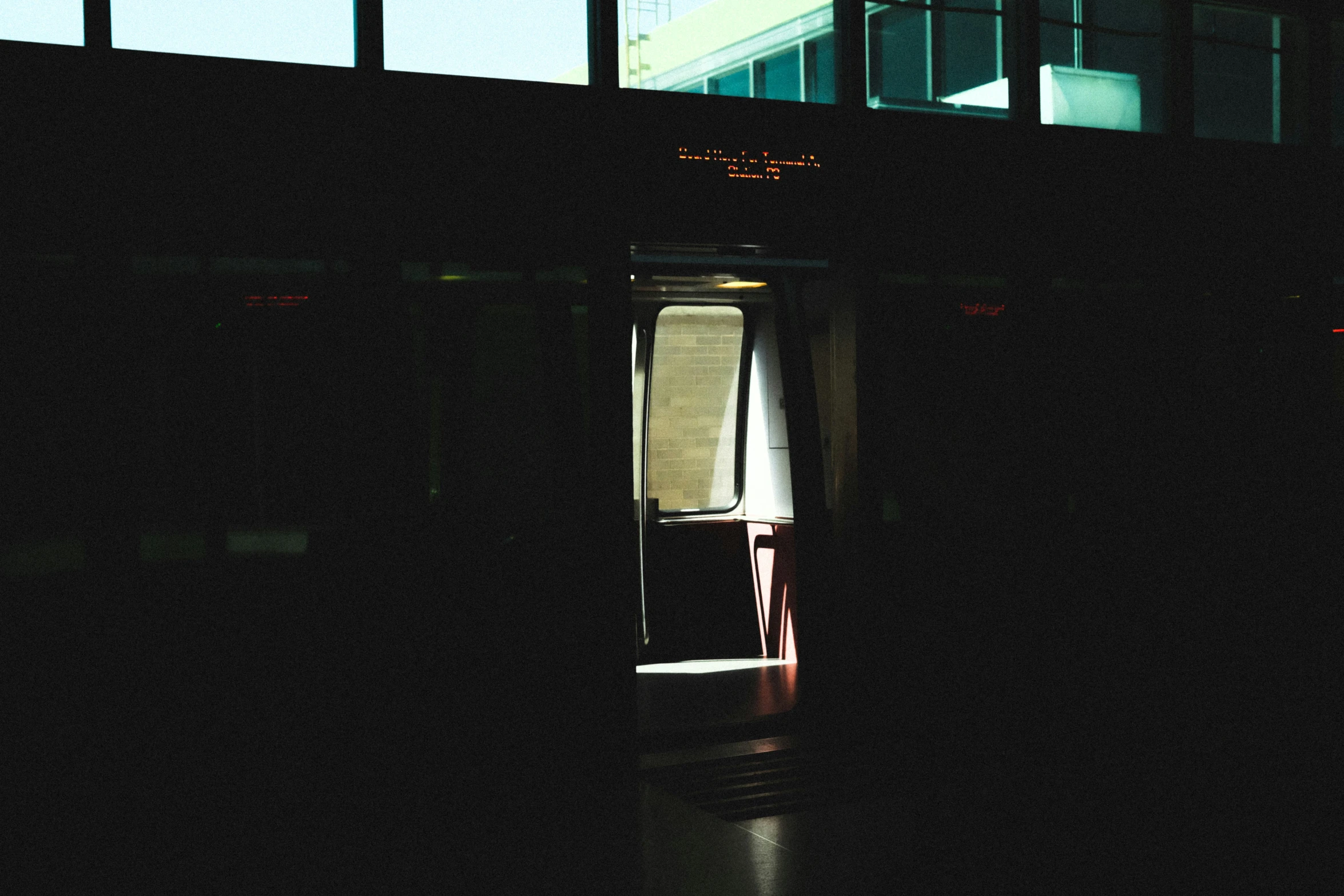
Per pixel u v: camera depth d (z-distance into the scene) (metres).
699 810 5.05
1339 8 7.30
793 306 6.45
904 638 6.14
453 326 5.25
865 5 6.00
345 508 5.11
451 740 5.23
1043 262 6.43
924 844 4.67
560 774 5.39
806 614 6.39
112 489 4.82
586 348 5.44
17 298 4.68
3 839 4.62
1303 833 4.79
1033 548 6.44
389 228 5.13
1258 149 6.98
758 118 5.74
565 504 5.42
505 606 5.32
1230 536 6.95
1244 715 6.46
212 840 4.80
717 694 6.73
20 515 4.70
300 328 5.06
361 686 5.12
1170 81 6.86
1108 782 5.43
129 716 4.83
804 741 6.01
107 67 4.73
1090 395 6.58
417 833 4.86
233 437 4.98
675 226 5.60
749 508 7.81
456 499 5.26
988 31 6.34
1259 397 7.03
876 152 6.00
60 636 4.75
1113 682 6.63
